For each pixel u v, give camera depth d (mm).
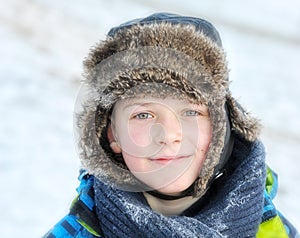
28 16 9461
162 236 1366
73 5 10977
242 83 9234
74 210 1511
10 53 7949
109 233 1443
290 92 9148
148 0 13359
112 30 1538
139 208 1397
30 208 4355
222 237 1391
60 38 8945
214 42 1473
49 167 5066
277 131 7273
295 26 14305
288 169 6012
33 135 5707
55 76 7469
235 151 1552
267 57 11234
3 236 3971
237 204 1444
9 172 4887
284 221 1744
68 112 6465
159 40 1403
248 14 14531
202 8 14164
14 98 6590
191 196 1492
